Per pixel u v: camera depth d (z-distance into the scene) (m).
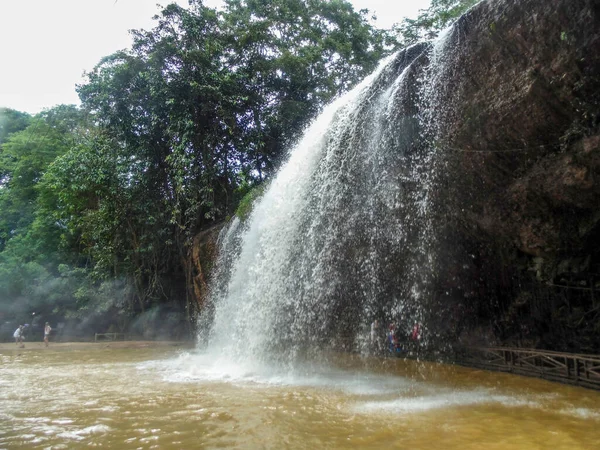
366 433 6.75
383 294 17.19
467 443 6.19
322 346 17.66
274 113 24.20
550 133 9.88
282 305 16.66
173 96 22.80
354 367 14.58
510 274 13.95
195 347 22.73
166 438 6.56
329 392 10.23
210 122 24.09
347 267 16.45
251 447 6.08
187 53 22.38
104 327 31.58
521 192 11.11
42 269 33.62
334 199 15.37
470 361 14.62
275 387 10.98
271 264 17.30
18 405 9.05
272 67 23.83
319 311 17.31
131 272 28.58
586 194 9.97
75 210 29.70
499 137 10.67
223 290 21.03
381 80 13.78
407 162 13.16
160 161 25.72
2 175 42.50
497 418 7.57
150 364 16.17
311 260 16.38
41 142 36.47
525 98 9.67
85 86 24.73
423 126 12.31
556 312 13.14
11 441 6.48
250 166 25.05
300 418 7.71
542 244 11.60
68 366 15.88
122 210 26.20
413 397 9.57
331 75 25.39
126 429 7.09
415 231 14.45
